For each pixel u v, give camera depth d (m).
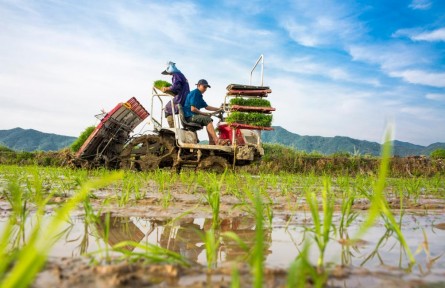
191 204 3.94
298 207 3.89
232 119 10.54
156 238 2.34
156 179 7.45
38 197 3.46
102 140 12.56
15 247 1.85
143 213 3.34
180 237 2.38
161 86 11.31
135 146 12.37
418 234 2.51
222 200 4.31
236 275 1.01
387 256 1.88
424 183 8.65
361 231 1.10
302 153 22.42
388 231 2.59
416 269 1.63
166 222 2.92
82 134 13.32
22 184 5.82
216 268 1.57
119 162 12.52
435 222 3.04
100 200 4.16
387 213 1.85
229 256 1.86
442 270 1.62
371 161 18.61
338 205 4.08
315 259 1.80
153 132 11.42
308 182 8.01
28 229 2.37
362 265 1.69
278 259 1.78
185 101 11.15
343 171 17.77
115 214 3.26
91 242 2.14
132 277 1.40
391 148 1.04
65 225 2.65
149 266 1.51
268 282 1.39
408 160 18.36
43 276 1.40
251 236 2.40
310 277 1.43
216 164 10.80
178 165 11.11
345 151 21.23
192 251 1.99
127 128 13.20
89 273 1.44
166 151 11.57
